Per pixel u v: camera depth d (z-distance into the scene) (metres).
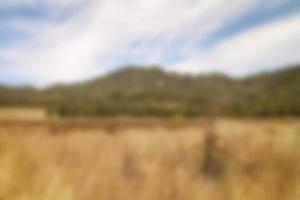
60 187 3.56
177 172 4.01
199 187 3.68
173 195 3.58
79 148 4.58
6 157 4.03
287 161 3.76
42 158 4.18
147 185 3.74
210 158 4.25
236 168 3.90
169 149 4.59
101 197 3.54
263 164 3.85
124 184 3.78
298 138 4.39
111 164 4.14
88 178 3.81
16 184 3.55
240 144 4.37
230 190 3.51
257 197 3.32
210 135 4.72
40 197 3.38
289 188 3.34
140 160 4.33
